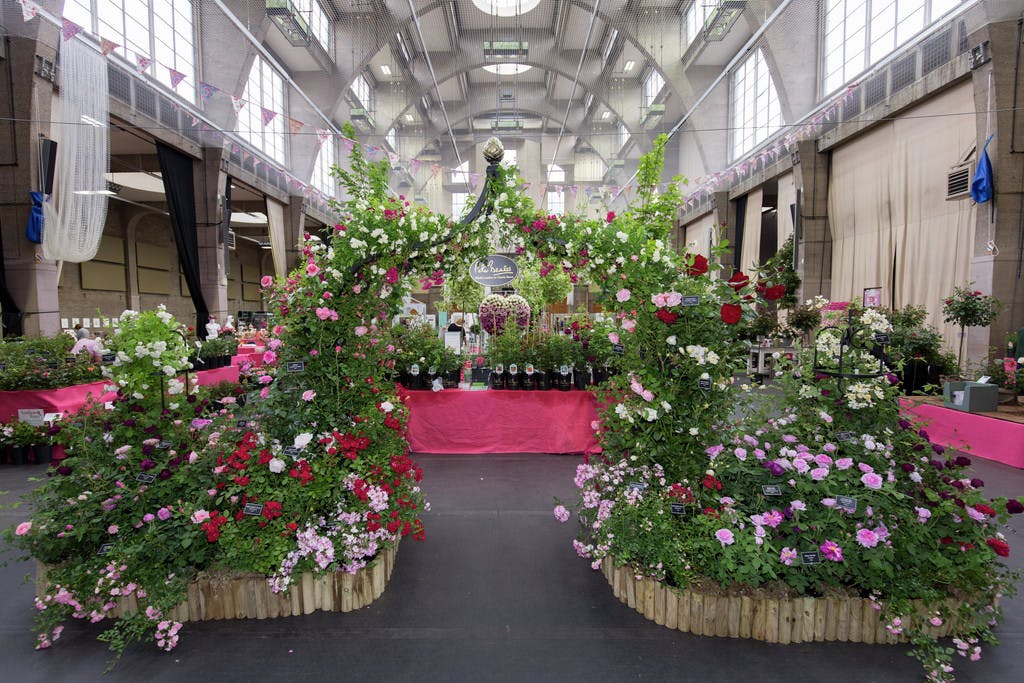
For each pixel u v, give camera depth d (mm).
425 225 2736
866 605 2006
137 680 1809
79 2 6145
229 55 8820
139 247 14125
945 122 6605
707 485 2232
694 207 15406
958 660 1909
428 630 2107
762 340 10102
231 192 11930
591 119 17094
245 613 2172
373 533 2281
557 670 1869
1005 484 3777
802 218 9523
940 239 6758
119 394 2385
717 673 1852
